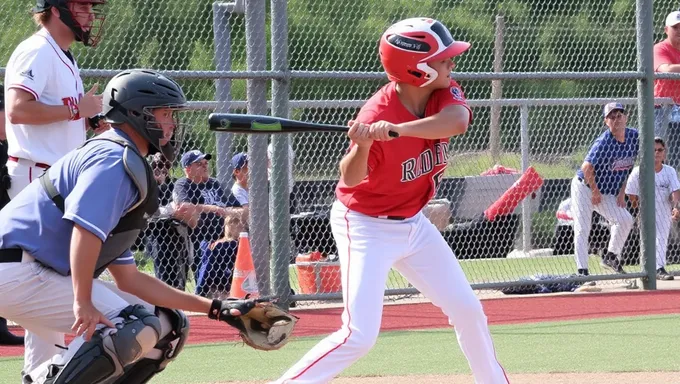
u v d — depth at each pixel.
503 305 20.11
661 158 24.00
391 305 20.22
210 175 21.25
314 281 20.44
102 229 8.08
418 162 9.72
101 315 8.27
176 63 20.44
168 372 13.39
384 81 21.56
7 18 19.50
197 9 20.61
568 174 25.34
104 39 19.59
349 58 21.89
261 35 18.67
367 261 9.64
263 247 19.03
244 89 23.17
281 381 9.28
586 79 21.44
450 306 9.95
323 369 9.30
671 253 25.41
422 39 9.55
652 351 14.67
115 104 8.70
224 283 19.53
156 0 20.53
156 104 8.72
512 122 24.81
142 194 8.42
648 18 22.11
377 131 9.11
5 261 8.59
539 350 14.88
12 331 16.97
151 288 9.23
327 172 21.83
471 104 22.39
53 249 8.57
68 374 8.38
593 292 22.22
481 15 23.06
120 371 8.62
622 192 22.83
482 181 24.39
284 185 18.98
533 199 25.48
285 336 9.62
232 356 14.66
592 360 13.98
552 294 21.97
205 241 19.50
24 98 10.93
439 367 13.55
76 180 8.47
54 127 11.20
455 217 24.17
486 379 10.09
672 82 24.62
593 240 23.83
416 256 9.99
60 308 8.70
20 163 11.20
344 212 9.87
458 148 24.47
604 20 23.33
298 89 22.03
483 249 24.19
